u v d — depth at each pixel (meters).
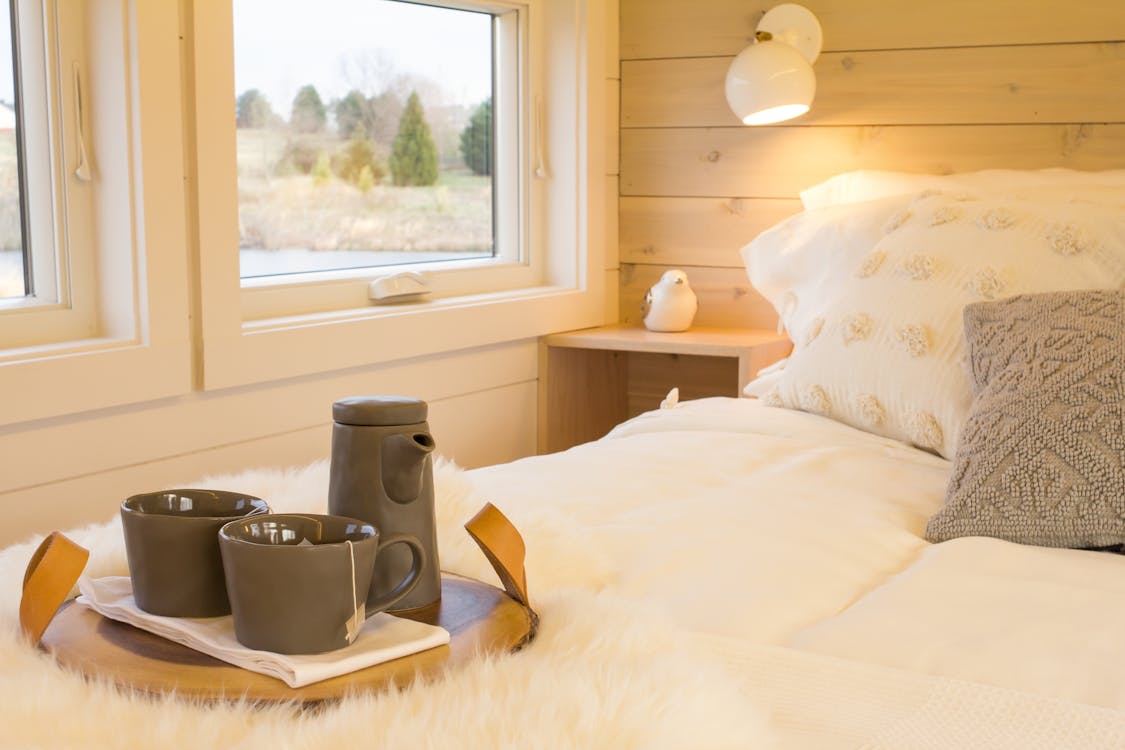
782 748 0.74
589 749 0.67
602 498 1.39
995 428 1.33
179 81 1.85
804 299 2.12
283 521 0.84
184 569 0.83
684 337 2.66
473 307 2.50
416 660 0.79
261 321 2.12
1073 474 1.27
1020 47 2.47
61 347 1.76
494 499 1.29
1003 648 0.93
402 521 0.90
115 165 1.82
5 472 1.68
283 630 0.77
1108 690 0.86
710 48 2.77
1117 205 1.86
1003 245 1.74
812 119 2.68
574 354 2.85
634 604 0.91
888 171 2.52
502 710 0.71
